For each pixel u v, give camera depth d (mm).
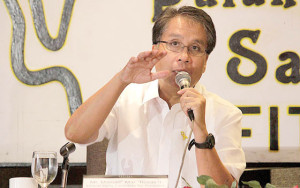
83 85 7086
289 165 7137
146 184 3156
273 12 7246
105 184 3150
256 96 7195
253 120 7164
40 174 3762
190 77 4078
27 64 7066
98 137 4414
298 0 7258
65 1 7113
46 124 7055
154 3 7156
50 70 7078
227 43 7203
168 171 4477
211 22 4328
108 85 4023
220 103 4723
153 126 4602
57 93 7082
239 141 4609
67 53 7105
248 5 7234
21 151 7008
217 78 7168
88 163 5184
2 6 7066
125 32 7137
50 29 7105
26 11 7086
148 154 4551
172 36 4191
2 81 7023
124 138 4594
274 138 7160
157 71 4312
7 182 6938
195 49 4227
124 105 4688
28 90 7059
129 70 3889
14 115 7020
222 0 7223
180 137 4535
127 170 4535
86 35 7117
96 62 7109
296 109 7195
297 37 7246
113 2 7137
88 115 4074
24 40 7074
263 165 7129
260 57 7207
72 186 6930
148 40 7148
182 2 7188
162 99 4551
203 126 3805
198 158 3836
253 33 7230
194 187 4426
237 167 4371
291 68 7230
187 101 3791
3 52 7047
